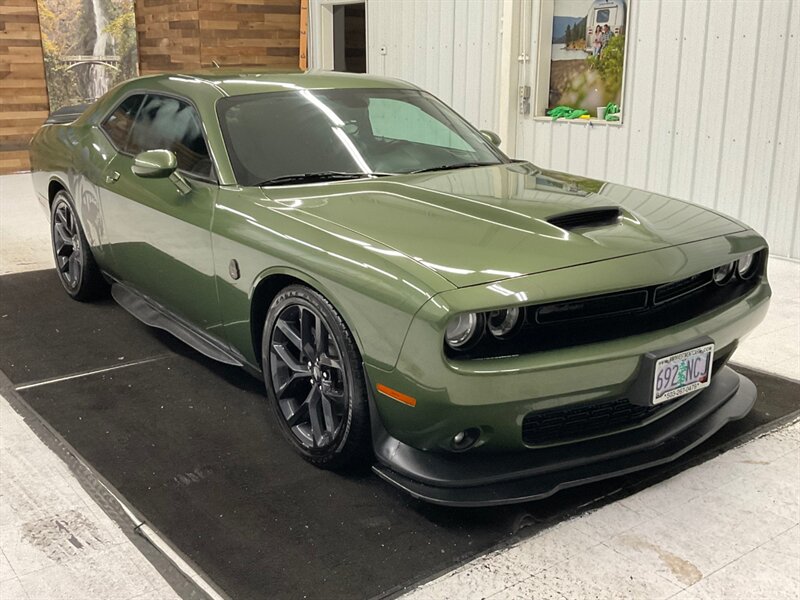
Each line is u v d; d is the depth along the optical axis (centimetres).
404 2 870
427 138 366
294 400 294
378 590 217
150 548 238
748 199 604
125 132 405
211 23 1006
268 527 248
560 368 230
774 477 277
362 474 280
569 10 720
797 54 553
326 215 280
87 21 1025
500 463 249
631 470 258
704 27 607
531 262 239
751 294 291
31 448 303
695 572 225
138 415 330
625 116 679
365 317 241
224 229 302
